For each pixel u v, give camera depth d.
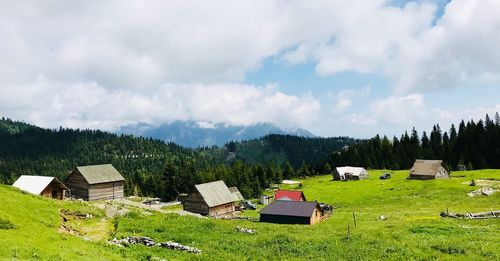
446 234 52.94
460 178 127.00
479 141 174.12
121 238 46.09
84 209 64.31
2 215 40.47
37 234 38.44
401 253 41.53
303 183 174.38
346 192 126.69
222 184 105.25
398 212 85.00
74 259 30.75
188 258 39.84
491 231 55.03
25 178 88.44
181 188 178.25
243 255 42.59
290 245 47.75
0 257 27.61
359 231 59.12
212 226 62.62
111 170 106.00
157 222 60.75
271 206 84.62
